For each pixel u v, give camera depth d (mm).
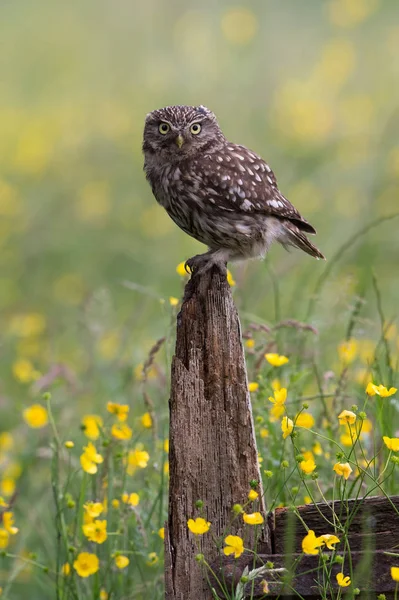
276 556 7012
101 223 20688
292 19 28719
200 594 7133
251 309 13617
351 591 6699
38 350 15055
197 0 30516
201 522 6723
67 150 23875
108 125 24781
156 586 8578
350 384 10555
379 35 27016
